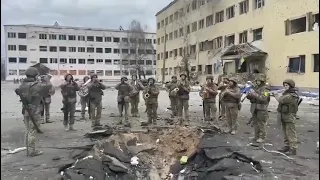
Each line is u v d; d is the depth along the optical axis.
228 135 8.72
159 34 64.50
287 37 27.66
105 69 89.56
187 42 49.56
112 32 90.00
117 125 10.55
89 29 87.94
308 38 25.27
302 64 26.34
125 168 5.93
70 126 9.93
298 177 5.52
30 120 7.00
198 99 22.73
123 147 7.26
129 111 14.88
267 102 8.05
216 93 11.31
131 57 83.06
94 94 10.30
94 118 10.39
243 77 29.47
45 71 13.21
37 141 8.30
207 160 6.39
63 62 85.75
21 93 6.93
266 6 30.30
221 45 39.59
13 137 9.04
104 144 7.23
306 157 6.81
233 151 6.63
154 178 5.96
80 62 87.38
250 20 32.97
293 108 7.04
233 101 9.00
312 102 20.19
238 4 35.38
